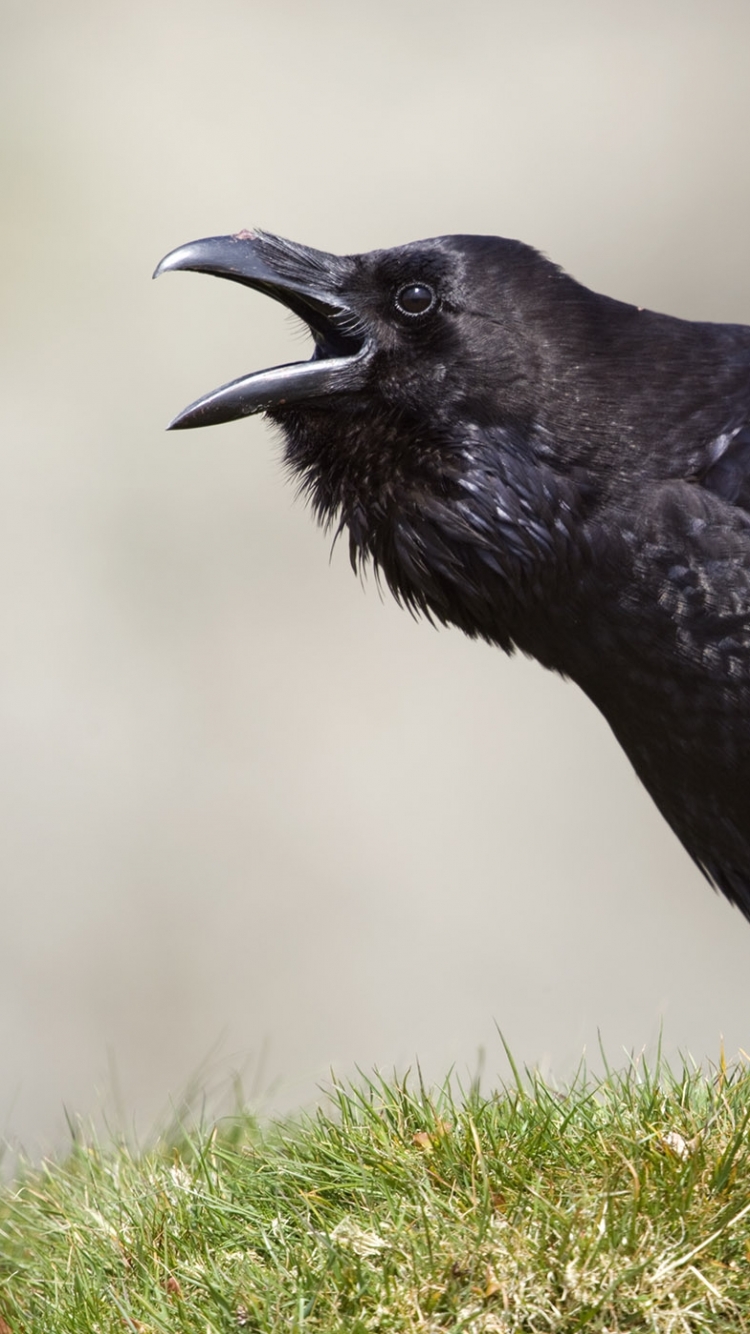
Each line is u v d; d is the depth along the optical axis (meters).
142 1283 8.34
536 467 9.51
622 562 9.53
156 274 9.84
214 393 9.76
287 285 9.75
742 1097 8.83
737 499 9.52
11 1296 8.67
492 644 10.28
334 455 9.80
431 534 9.66
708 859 10.74
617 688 10.05
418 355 9.57
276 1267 8.13
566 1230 7.76
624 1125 8.60
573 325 9.62
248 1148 9.45
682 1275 7.61
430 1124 8.83
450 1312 7.64
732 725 9.80
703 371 9.72
